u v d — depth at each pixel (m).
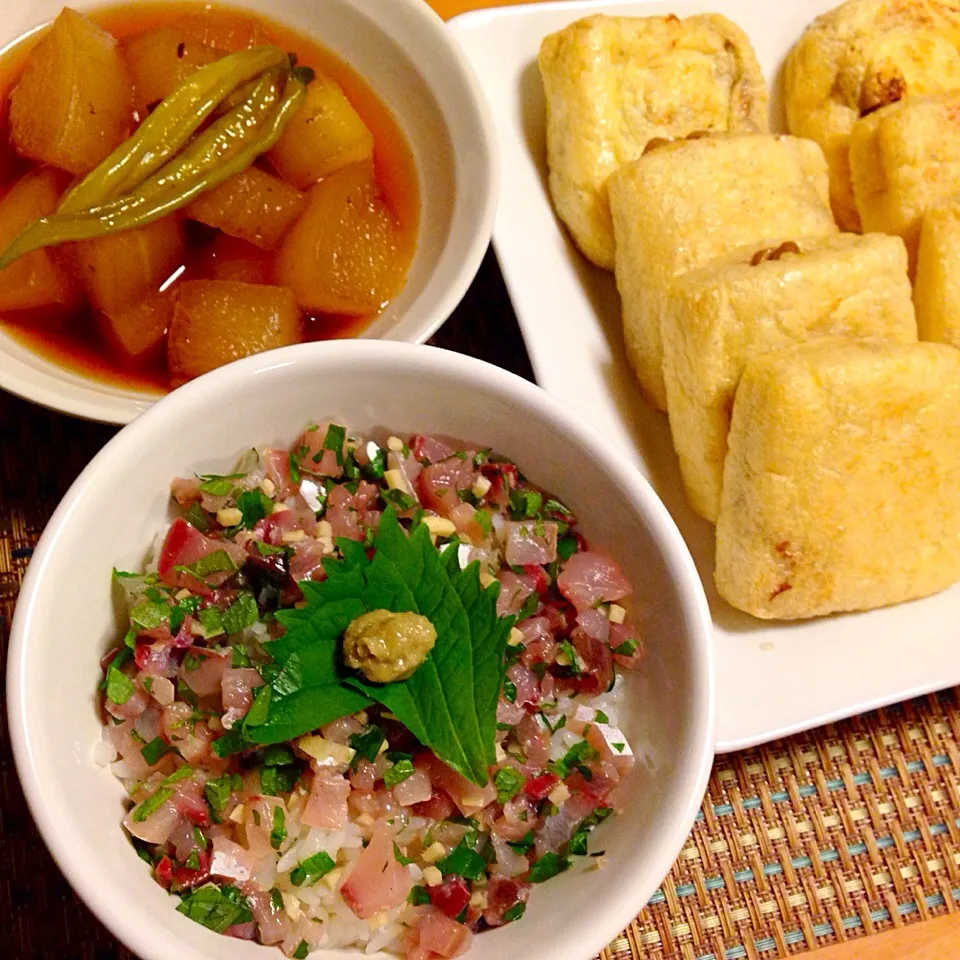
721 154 0.37
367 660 0.28
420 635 0.29
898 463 0.35
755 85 0.40
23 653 0.27
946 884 0.37
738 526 0.35
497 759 0.30
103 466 0.28
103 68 0.35
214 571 0.29
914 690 0.36
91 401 0.33
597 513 0.31
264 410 0.30
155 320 0.36
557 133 0.39
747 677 0.35
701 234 0.37
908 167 0.38
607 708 0.31
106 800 0.28
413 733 0.28
